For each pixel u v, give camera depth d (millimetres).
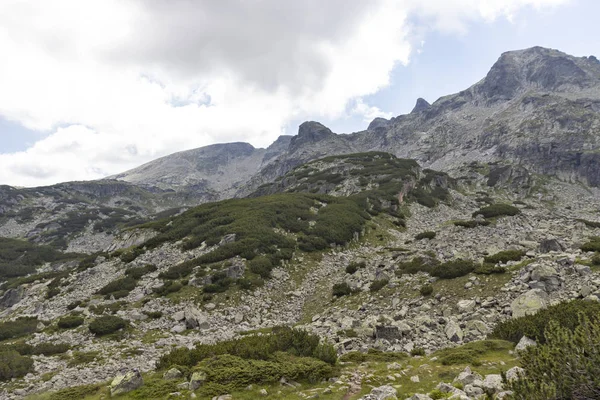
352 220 56906
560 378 8102
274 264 40188
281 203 62844
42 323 30531
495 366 13266
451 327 19406
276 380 13211
